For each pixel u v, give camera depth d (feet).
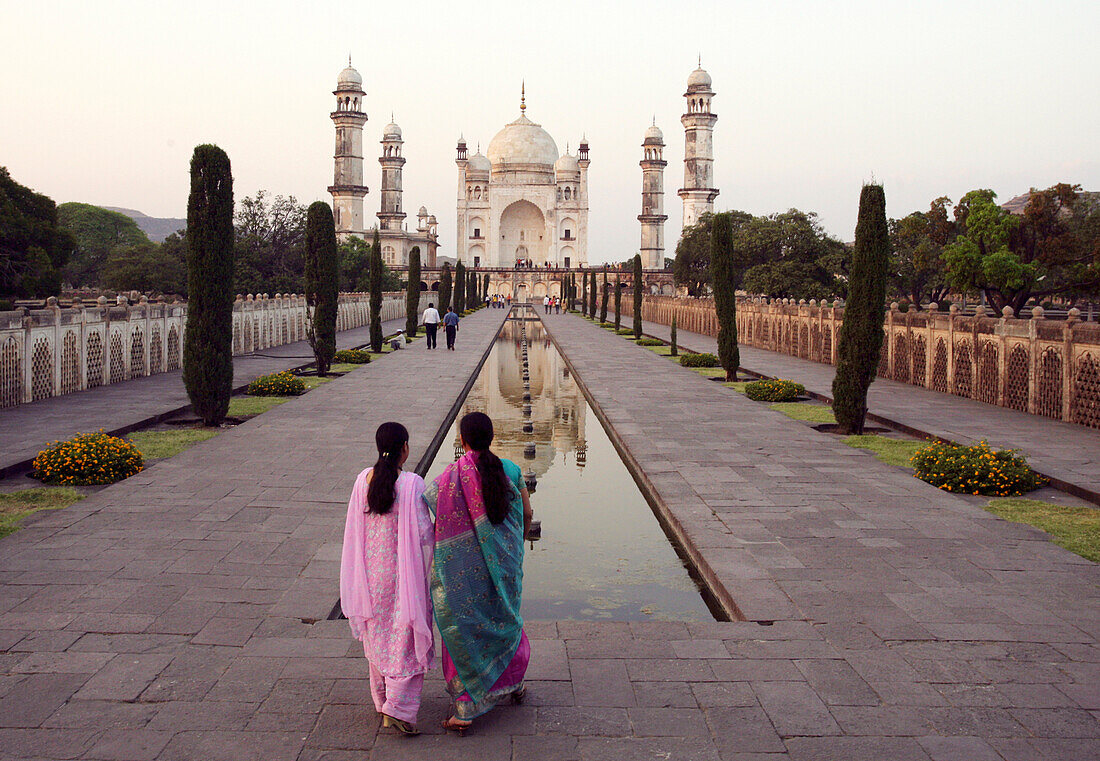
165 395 55.62
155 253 180.45
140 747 13.26
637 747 13.39
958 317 59.77
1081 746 13.42
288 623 18.25
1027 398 51.26
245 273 176.65
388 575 13.73
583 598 23.21
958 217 127.03
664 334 147.33
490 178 368.48
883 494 30.37
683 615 21.84
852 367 44.27
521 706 14.73
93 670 15.89
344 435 41.57
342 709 14.56
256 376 68.03
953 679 15.74
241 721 14.10
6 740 13.42
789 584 20.94
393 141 363.35
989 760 13.01
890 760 13.01
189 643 17.19
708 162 317.22
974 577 21.42
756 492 30.71
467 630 13.70
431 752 13.21
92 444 32.14
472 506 13.91
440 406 52.65
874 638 17.65
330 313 72.02
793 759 13.04
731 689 15.35
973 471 31.17
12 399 49.90
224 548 23.32
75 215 261.85
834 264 157.58
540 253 378.32
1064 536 25.05
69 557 22.41
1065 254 115.24
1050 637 17.67
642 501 34.37
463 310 212.02
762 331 113.80
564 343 121.29
